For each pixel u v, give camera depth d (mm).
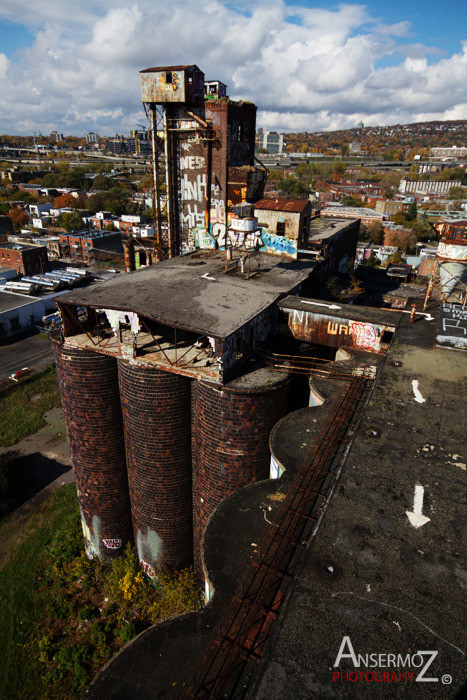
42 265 94125
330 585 8688
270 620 10039
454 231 26359
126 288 23797
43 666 22453
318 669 7113
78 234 111625
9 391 49938
